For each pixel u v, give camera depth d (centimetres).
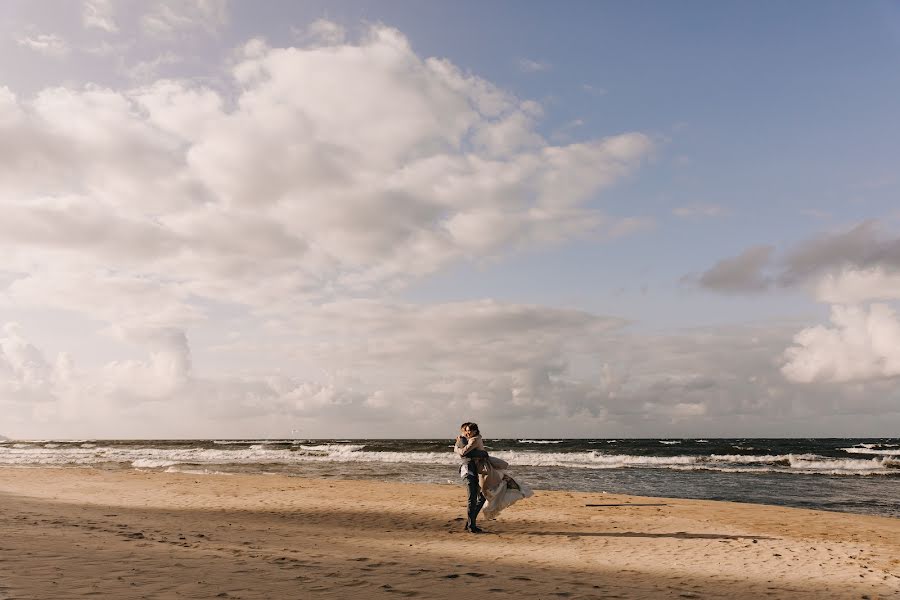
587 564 804
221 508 1473
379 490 1938
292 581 554
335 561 709
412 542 963
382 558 768
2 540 688
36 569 520
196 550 731
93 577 502
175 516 1282
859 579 743
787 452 5712
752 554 923
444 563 750
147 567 573
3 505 1301
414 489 1973
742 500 2058
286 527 1139
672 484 2561
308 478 2506
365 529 1132
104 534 845
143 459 4422
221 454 5194
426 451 6056
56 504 1435
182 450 6294
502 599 536
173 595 453
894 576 770
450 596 533
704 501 1734
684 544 1014
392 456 4747
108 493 1800
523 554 873
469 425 1138
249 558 691
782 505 1942
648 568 788
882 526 1330
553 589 603
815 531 1227
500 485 1096
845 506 1930
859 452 5641
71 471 2797
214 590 484
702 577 732
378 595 516
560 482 2628
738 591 651
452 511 1430
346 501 1638
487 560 801
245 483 2172
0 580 461
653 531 1169
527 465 3766
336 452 5553
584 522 1274
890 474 3123
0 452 5756
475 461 1114
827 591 667
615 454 5294
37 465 3619
